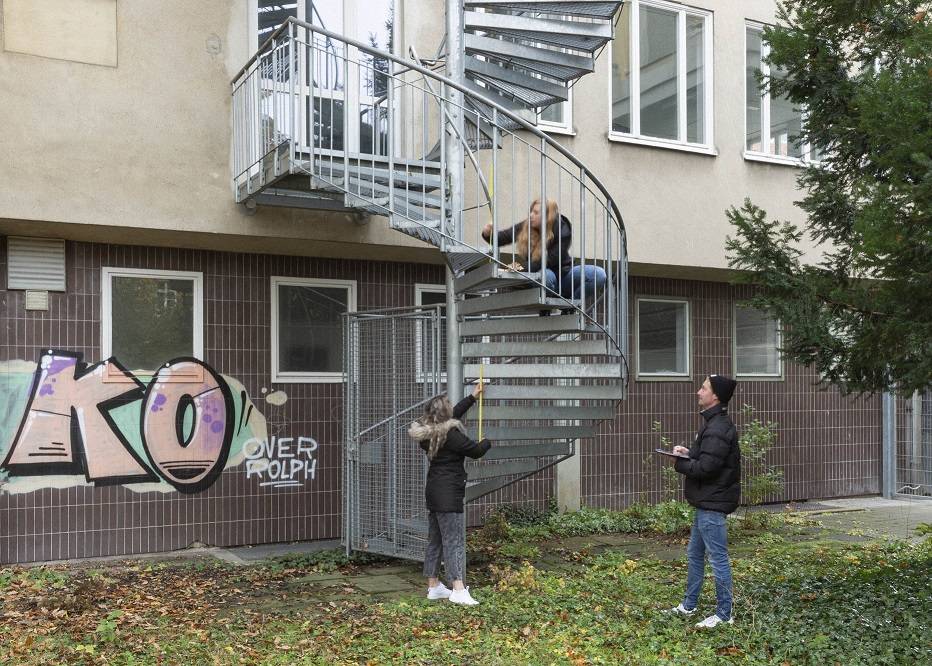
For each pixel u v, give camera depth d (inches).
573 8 340.5
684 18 457.7
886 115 238.5
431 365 341.4
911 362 263.3
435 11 388.5
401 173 315.0
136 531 354.0
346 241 362.3
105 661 213.0
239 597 286.8
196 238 351.3
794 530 427.8
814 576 305.7
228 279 377.7
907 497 541.3
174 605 271.3
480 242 389.1
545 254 293.7
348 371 356.5
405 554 328.5
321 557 345.7
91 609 263.6
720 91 462.6
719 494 250.1
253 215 347.9
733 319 506.0
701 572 257.9
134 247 360.5
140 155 330.6
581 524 418.6
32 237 341.1
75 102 321.1
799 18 309.7
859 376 280.8
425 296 422.0
